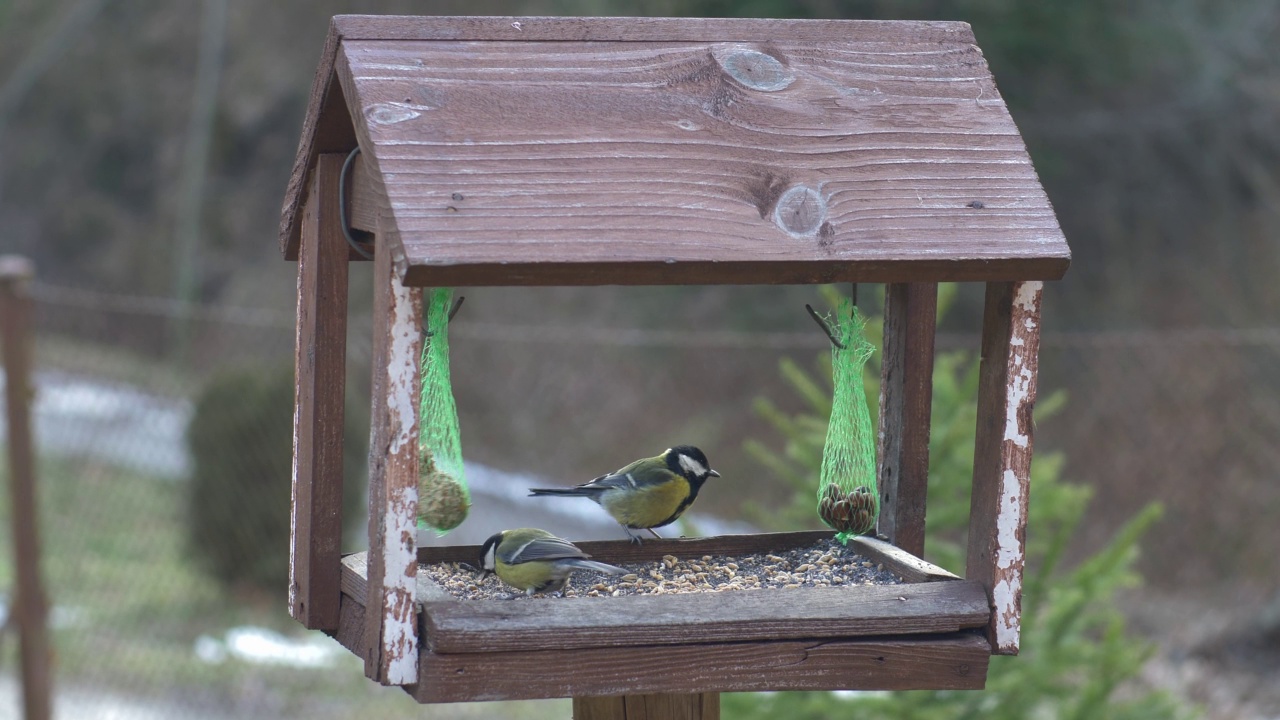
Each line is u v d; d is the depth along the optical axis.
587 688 4.50
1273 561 17.45
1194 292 23.12
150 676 14.84
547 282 4.22
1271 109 23.70
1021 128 23.34
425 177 4.30
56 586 16.33
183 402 17.64
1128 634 15.95
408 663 4.42
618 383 23.94
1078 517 8.55
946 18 22.12
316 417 5.36
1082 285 23.78
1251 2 23.94
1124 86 23.91
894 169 4.69
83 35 37.59
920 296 5.91
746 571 5.71
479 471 19.11
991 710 8.11
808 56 4.99
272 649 15.63
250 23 35.00
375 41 4.69
